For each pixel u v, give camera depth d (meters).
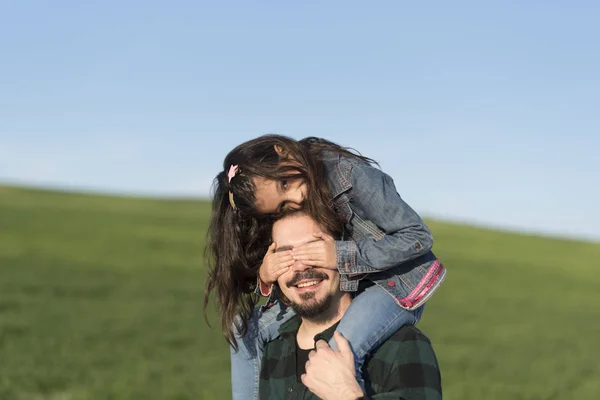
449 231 58.06
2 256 34.78
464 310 31.02
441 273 4.14
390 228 3.98
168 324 23.94
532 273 43.22
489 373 19.23
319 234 3.72
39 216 48.03
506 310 31.91
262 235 3.97
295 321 3.90
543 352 23.14
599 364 21.58
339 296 3.82
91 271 33.44
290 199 3.74
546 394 16.97
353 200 4.05
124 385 15.72
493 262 45.91
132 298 28.36
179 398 14.88
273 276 3.67
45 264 33.97
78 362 17.97
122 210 55.66
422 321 27.73
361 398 3.28
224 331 4.07
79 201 58.66
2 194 57.91
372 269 3.78
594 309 34.19
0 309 24.19
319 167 3.86
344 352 3.40
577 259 50.28
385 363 3.58
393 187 4.14
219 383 16.44
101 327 22.72
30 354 18.44
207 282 4.18
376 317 3.80
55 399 14.53
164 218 52.97
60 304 26.05
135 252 39.28
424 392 3.42
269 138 3.91
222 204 4.08
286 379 3.73
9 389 14.96
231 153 3.95
